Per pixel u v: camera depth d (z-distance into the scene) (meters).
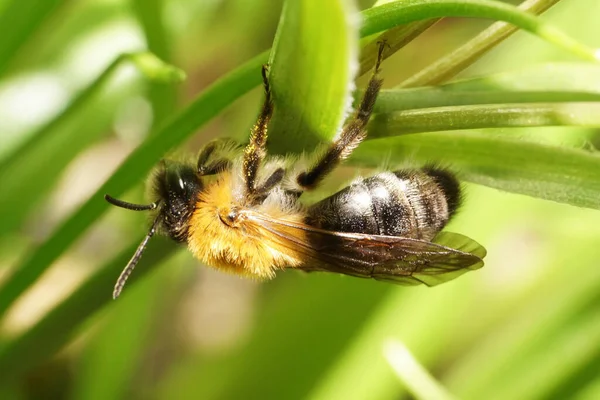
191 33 0.10
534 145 0.08
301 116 0.07
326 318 0.09
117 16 0.10
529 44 0.10
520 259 0.11
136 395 0.11
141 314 0.10
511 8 0.07
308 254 0.08
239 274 0.08
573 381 0.09
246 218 0.08
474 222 0.09
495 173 0.08
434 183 0.08
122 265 0.08
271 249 0.08
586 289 0.10
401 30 0.07
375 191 0.08
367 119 0.08
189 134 0.08
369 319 0.09
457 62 0.08
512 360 0.09
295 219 0.08
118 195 0.08
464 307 0.10
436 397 0.09
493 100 0.08
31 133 0.09
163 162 0.08
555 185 0.08
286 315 0.10
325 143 0.08
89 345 0.10
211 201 0.08
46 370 0.11
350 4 0.07
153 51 0.09
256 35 0.11
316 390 0.09
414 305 0.09
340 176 0.10
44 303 0.11
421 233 0.08
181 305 0.12
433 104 0.08
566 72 0.08
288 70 0.07
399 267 0.08
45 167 0.09
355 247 0.08
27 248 0.10
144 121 0.10
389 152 0.08
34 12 0.09
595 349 0.09
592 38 0.09
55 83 0.09
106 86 0.09
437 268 0.08
